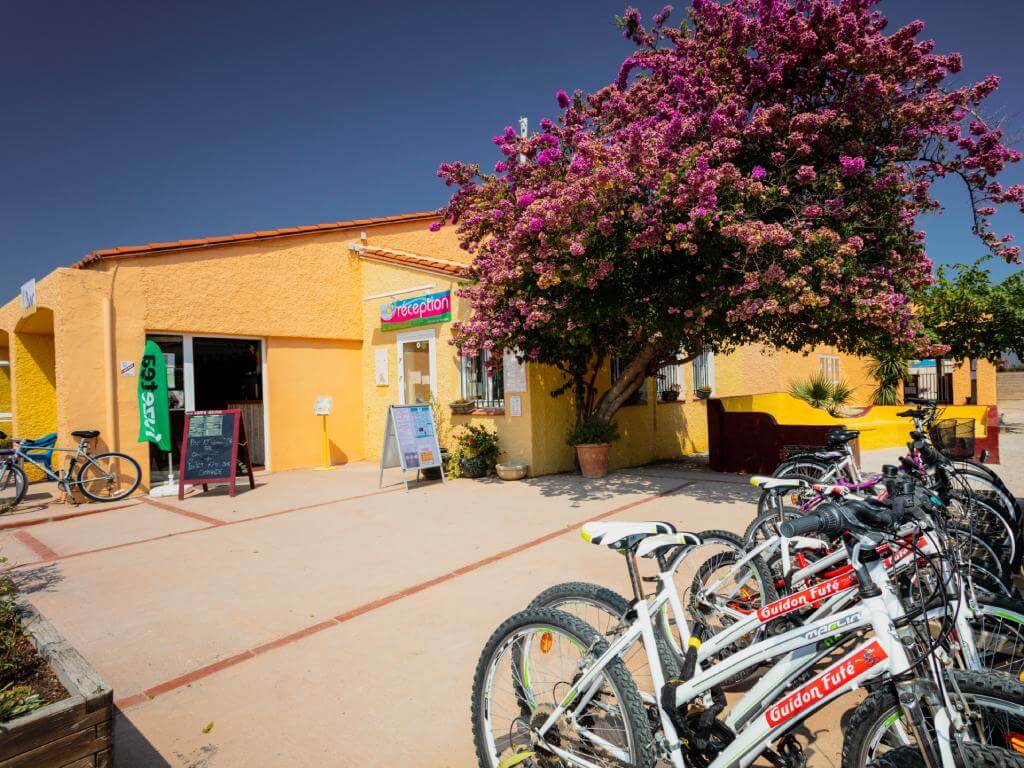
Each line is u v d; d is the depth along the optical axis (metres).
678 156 6.04
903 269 6.51
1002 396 30.42
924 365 19.42
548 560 5.17
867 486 3.69
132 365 9.16
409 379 11.23
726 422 9.69
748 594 3.18
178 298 9.70
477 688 2.44
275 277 10.91
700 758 2.18
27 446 8.44
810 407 13.53
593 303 6.95
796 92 6.60
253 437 11.20
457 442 9.95
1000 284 14.12
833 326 6.63
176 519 7.31
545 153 7.00
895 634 1.87
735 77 6.59
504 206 7.41
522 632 2.40
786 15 6.46
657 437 11.60
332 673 3.40
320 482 9.55
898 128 6.23
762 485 3.54
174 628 4.06
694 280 6.75
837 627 2.00
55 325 8.62
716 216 5.73
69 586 4.97
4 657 2.41
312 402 11.42
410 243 12.77
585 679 2.23
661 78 7.28
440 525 6.52
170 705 3.13
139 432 9.18
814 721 2.84
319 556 5.56
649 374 9.14
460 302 10.09
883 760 1.83
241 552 5.79
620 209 6.18
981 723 1.78
